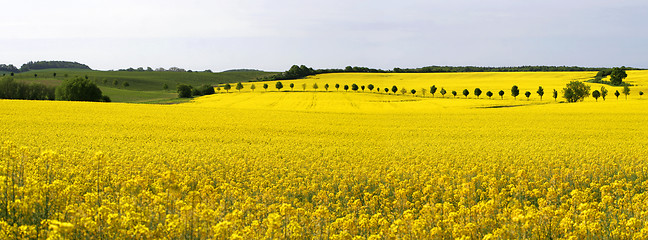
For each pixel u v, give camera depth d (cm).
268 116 5997
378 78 19512
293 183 2008
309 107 8825
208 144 3634
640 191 1898
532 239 1072
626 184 1688
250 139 4016
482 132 4753
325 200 1628
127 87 17225
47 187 990
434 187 1834
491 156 3061
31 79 17150
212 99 11094
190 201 1149
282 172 2325
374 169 2464
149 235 863
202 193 1359
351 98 11169
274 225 942
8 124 4288
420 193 1727
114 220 838
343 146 3722
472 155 3144
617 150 3397
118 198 1266
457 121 5762
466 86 15150
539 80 16988
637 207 1345
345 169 2461
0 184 897
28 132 3838
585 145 3759
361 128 5059
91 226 829
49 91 10550
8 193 917
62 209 972
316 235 1128
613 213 1359
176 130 4441
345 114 6562
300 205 1565
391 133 4688
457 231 1045
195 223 956
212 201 1326
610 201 1389
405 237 1041
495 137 4412
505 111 6925
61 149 2919
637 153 3195
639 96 11694
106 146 3234
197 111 6272
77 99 9169
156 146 3384
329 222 1292
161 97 12200
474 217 1162
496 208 1319
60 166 1975
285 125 5100
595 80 15462
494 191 1494
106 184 1533
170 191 1153
